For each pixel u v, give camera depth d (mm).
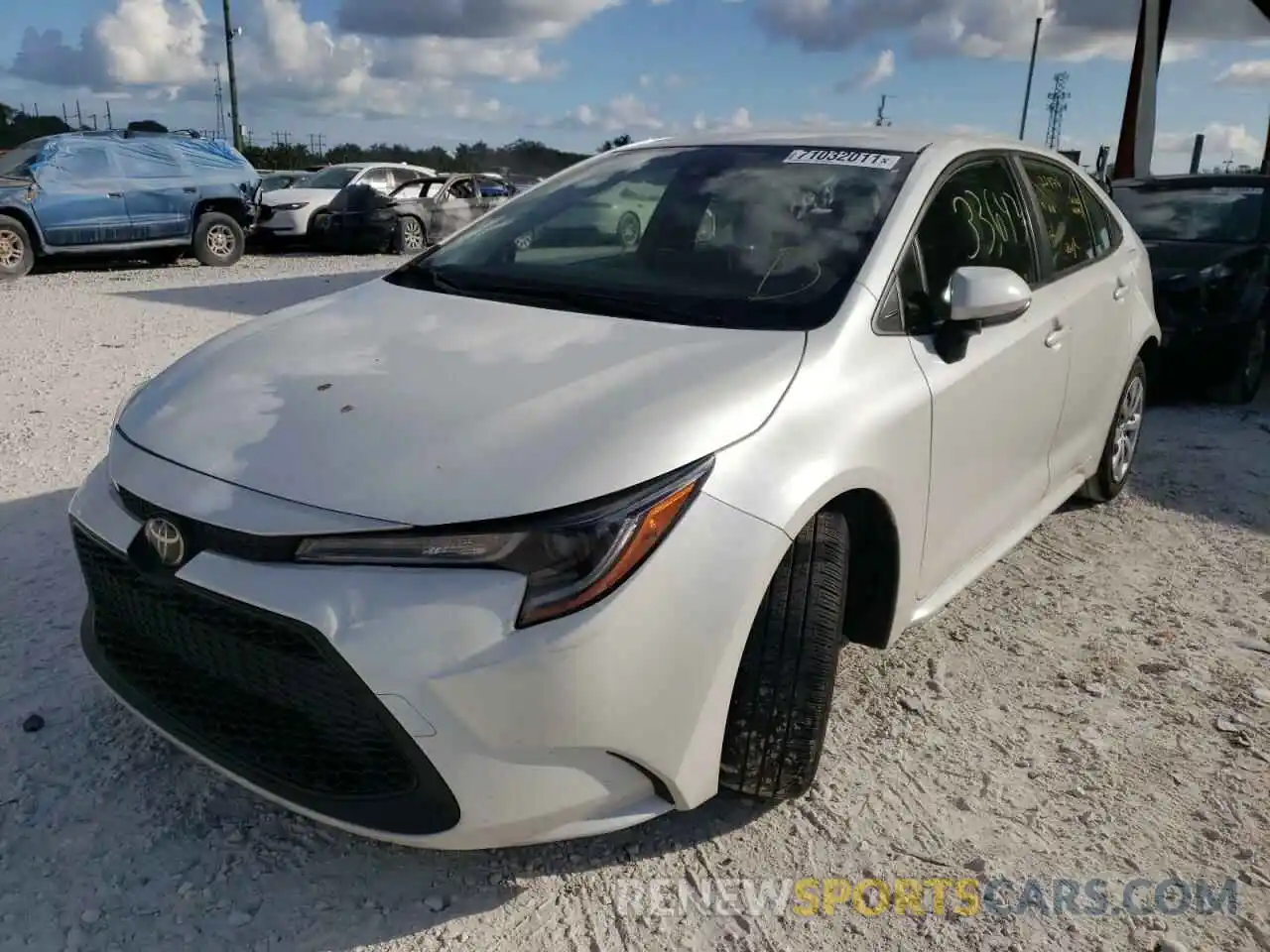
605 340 2631
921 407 2752
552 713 2041
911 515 2781
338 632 2002
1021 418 3436
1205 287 6496
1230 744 2986
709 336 2637
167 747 2824
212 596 2109
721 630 2199
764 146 3555
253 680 2176
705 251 3086
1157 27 13367
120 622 2486
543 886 2391
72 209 13711
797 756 2436
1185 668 3398
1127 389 4648
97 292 11852
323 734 2133
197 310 10430
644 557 2094
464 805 2059
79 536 2498
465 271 3320
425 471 2107
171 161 14859
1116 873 2471
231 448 2281
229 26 28359
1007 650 3496
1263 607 3861
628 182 3541
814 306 2746
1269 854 2545
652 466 2148
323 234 17531
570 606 2025
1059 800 2725
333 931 2242
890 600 2828
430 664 1984
